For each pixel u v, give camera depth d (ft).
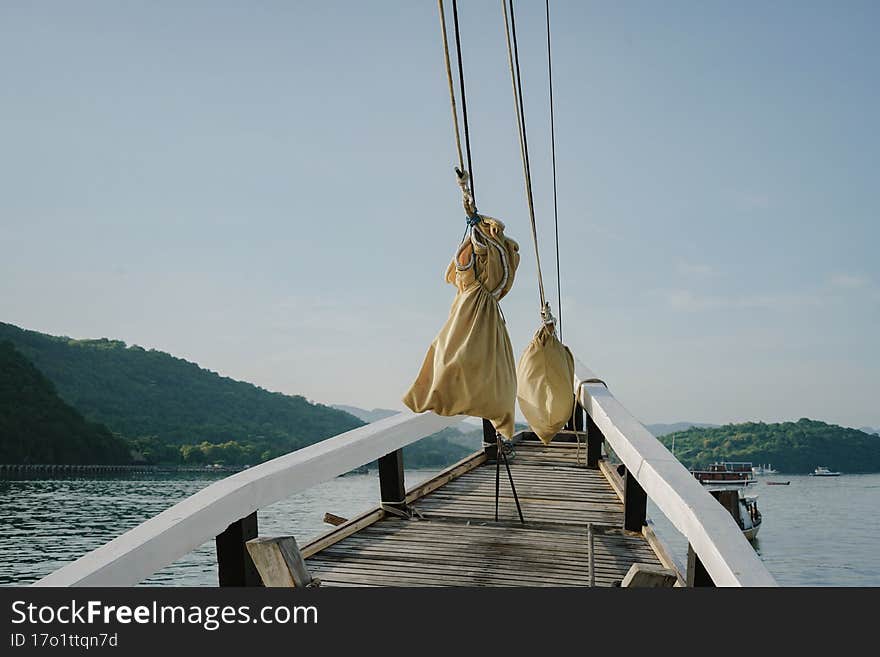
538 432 18.97
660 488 8.90
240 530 8.63
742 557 6.54
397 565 12.32
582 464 23.52
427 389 11.93
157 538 7.02
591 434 22.88
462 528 15.08
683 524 7.89
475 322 11.69
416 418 15.52
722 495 8.96
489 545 13.70
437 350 11.85
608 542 14.02
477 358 11.57
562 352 19.11
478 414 11.82
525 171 15.66
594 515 16.37
